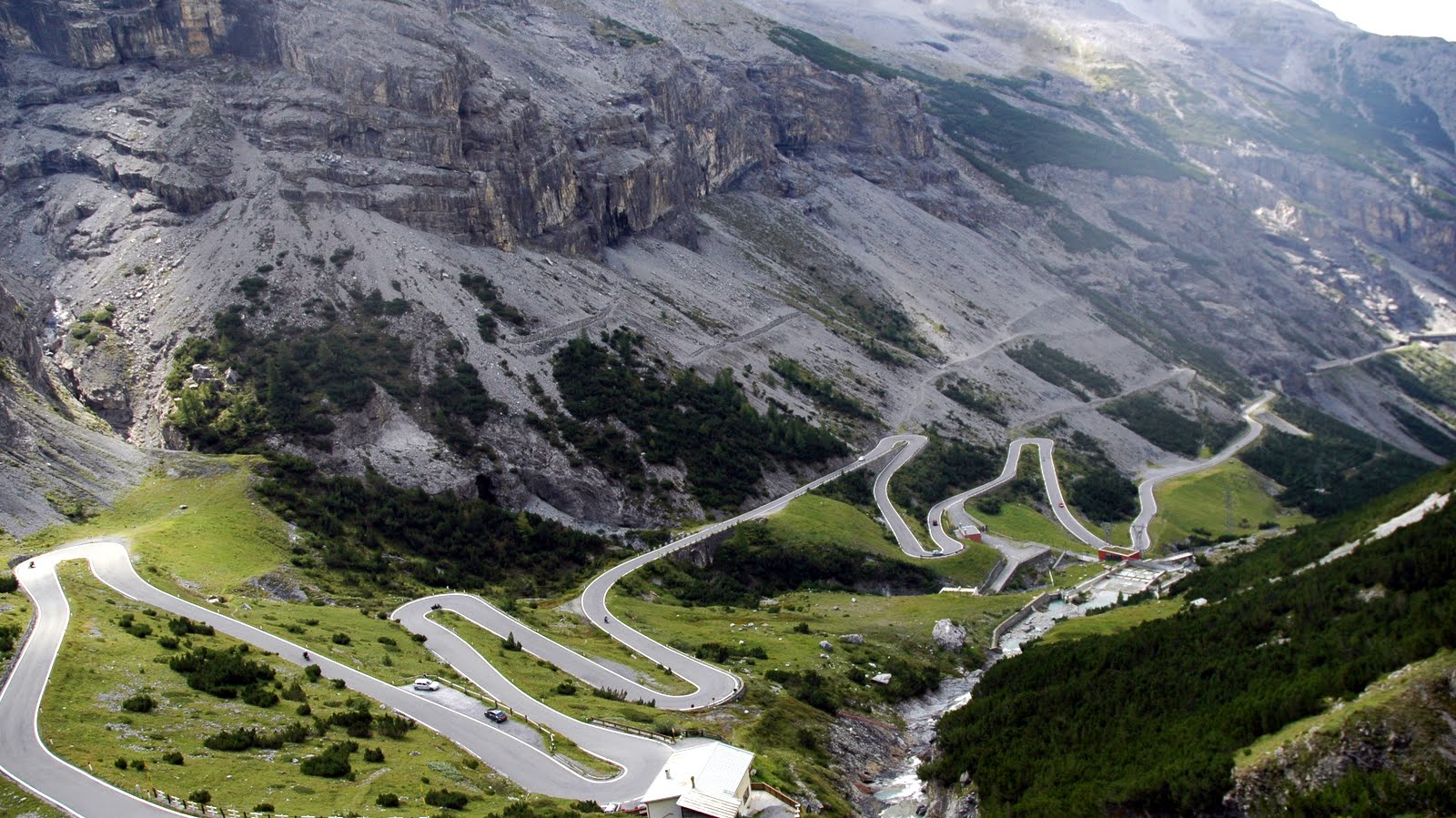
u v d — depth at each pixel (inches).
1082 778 4682.6
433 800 4148.6
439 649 6048.2
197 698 4739.2
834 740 5792.3
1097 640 6343.5
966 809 5017.2
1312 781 4030.5
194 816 3786.9
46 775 3932.1
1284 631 5334.6
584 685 5831.7
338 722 4734.3
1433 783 3782.0
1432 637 4276.6
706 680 6156.5
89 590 5821.9
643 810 4360.2
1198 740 4547.2
